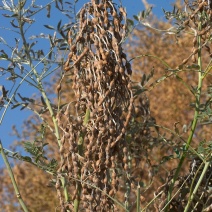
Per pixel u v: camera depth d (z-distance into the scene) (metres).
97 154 4.85
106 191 4.77
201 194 5.68
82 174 4.79
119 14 5.00
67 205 5.04
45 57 5.74
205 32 5.39
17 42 5.82
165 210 5.43
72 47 4.96
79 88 4.91
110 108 4.78
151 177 5.28
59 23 5.79
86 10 4.97
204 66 13.17
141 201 4.99
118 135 4.76
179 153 5.50
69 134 4.87
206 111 5.41
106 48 4.86
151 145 5.32
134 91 5.27
